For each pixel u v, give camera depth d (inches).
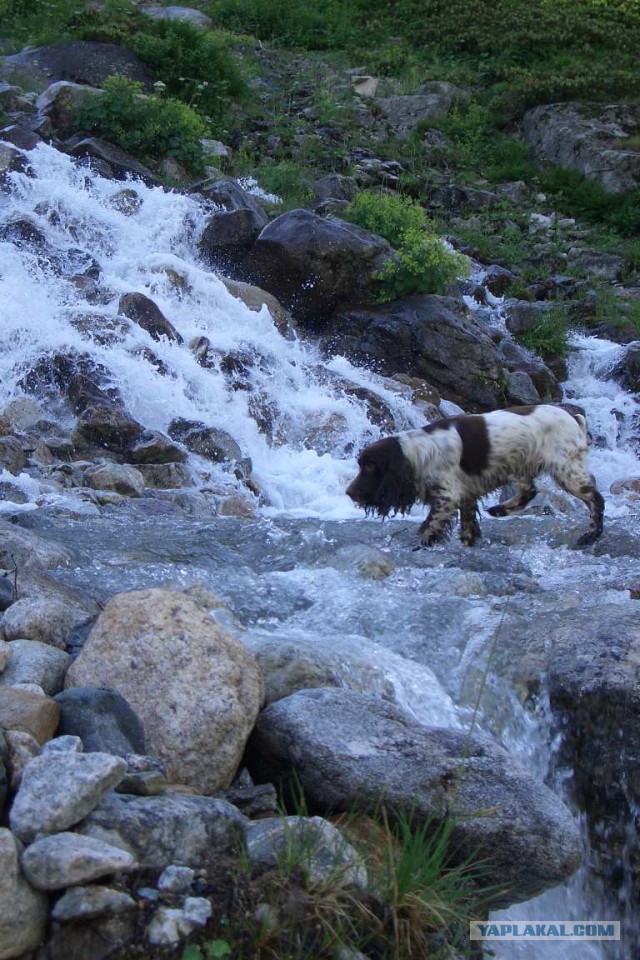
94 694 130.0
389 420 426.0
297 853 117.8
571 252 688.4
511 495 374.6
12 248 443.8
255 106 770.8
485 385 485.4
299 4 1002.7
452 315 496.1
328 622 196.2
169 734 131.6
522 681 173.9
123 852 108.3
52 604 157.9
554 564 248.4
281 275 495.8
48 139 558.6
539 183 786.8
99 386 366.3
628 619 183.2
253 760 141.9
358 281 498.3
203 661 137.9
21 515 253.0
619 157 772.0
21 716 124.1
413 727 144.1
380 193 687.7
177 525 263.3
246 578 216.2
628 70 903.1
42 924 107.0
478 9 983.6
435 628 192.7
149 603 142.6
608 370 556.1
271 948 111.2
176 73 716.7
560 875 130.4
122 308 413.4
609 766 159.8
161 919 108.2
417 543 255.0
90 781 111.7
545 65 917.8
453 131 824.3
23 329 382.3
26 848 108.1
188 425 366.6
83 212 489.4
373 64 904.9
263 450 387.2
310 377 443.5
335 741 137.1
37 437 339.3
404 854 121.5
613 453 492.4
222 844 119.0
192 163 597.3
